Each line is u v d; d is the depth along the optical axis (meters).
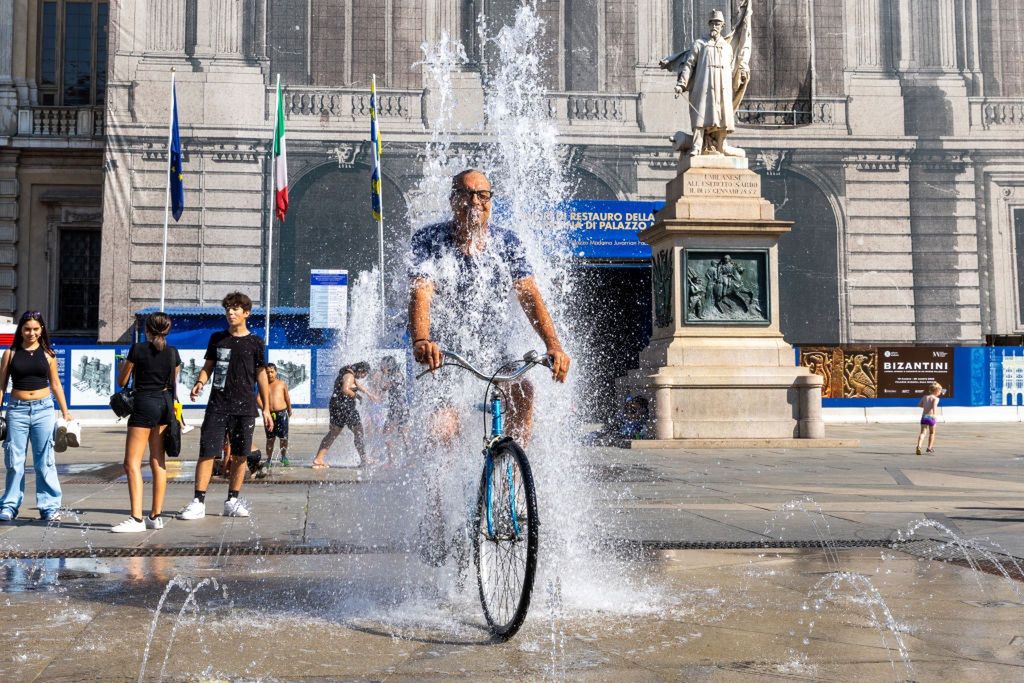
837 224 34.69
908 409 32.78
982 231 35.16
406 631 4.21
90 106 39.25
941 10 35.34
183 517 7.96
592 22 34.38
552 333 4.79
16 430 8.00
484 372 4.97
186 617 4.46
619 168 34.22
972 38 35.53
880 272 34.72
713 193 19.86
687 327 19.48
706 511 8.48
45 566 5.82
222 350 8.24
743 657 3.78
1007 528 7.42
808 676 3.52
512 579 4.09
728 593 4.98
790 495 9.94
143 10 33.38
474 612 4.55
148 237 33.00
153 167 33.16
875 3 35.25
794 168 34.78
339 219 33.56
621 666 3.65
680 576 5.43
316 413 30.27
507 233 4.99
